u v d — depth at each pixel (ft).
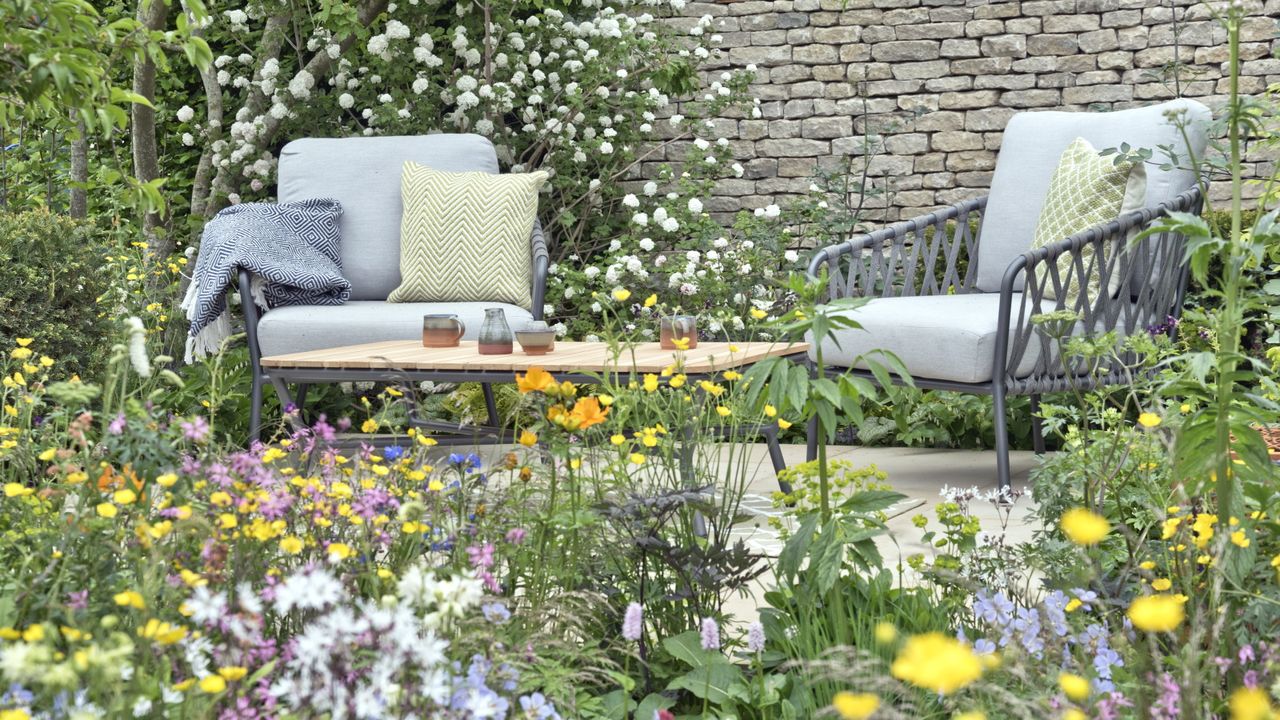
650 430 7.01
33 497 5.55
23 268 12.00
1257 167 17.48
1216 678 4.80
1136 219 12.23
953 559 6.29
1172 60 18.79
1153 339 12.32
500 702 4.20
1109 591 5.92
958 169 20.02
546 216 20.34
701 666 5.83
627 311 18.15
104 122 5.67
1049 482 7.00
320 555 5.53
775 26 20.75
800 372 5.73
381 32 19.89
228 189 19.29
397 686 3.83
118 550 4.80
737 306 17.57
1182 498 6.03
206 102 20.77
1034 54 19.52
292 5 18.79
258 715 4.14
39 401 7.55
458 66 20.24
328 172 16.63
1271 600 5.18
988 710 4.86
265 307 14.58
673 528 6.72
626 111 20.57
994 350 11.76
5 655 3.43
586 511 6.01
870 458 14.98
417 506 4.99
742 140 21.04
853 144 20.48
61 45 5.64
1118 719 4.48
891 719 3.43
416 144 16.79
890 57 20.24
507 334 11.43
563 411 5.85
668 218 18.69
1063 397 13.88
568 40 20.25
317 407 16.84
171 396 14.08
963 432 15.62
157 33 6.13
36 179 18.95
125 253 16.24
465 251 15.58
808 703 5.46
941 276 17.58
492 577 5.38
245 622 4.24
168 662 4.06
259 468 5.42
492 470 6.70
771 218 19.47
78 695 3.76
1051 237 13.06
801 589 6.07
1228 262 5.37
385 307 14.64
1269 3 18.22
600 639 5.97
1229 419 5.47
